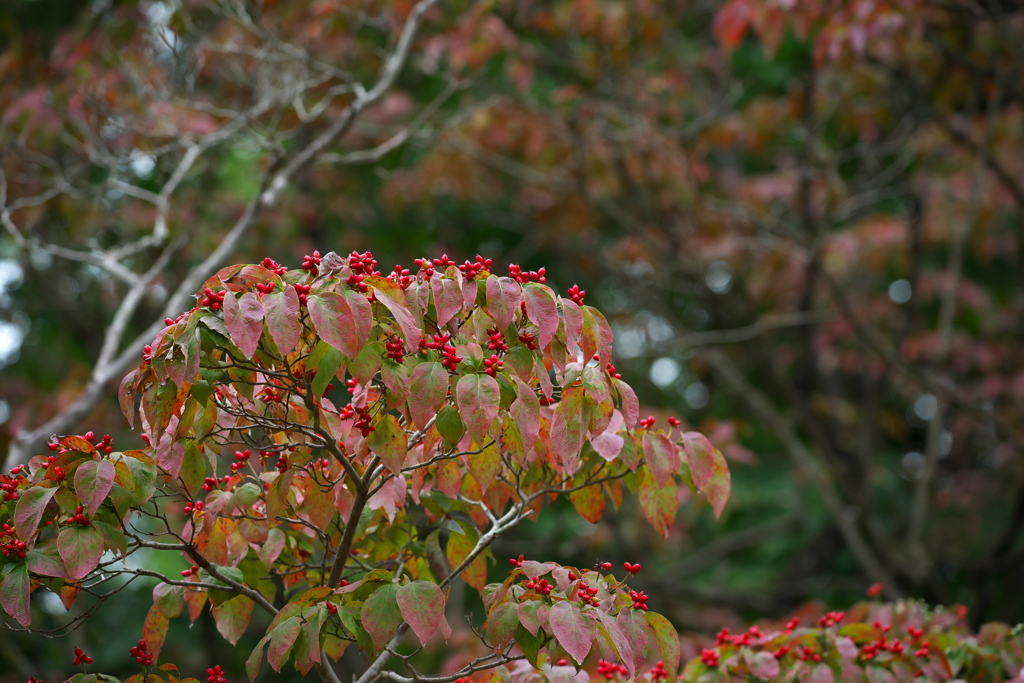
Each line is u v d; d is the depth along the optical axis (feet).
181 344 6.24
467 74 23.84
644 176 23.45
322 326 6.01
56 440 6.89
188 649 24.59
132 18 17.43
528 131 22.48
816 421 24.06
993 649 10.15
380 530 9.18
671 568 27.17
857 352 28.58
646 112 23.15
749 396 23.81
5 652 19.94
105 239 23.95
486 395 6.43
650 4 21.33
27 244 14.82
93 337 24.16
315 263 6.63
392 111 22.50
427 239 28.60
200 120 18.19
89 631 24.09
